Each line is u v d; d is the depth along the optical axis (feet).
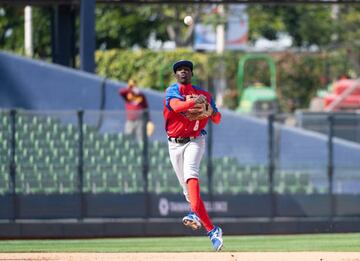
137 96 236.43
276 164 220.43
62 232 212.43
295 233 218.59
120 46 446.60
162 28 428.97
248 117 220.64
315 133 222.28
